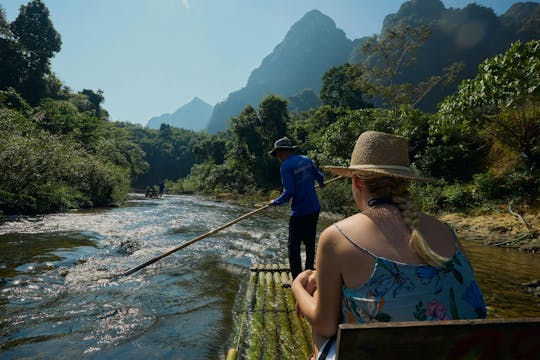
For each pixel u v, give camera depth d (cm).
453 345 76
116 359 251
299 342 261
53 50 5122
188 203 2331
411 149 1766
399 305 91
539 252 780
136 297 380
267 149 4109
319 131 3906
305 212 355
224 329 308
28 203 1107
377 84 1630
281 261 585
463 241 937
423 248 93
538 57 920
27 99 4694
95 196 1683
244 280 466
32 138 1300
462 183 1540
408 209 104
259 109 4194
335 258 100
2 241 622
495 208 1136
